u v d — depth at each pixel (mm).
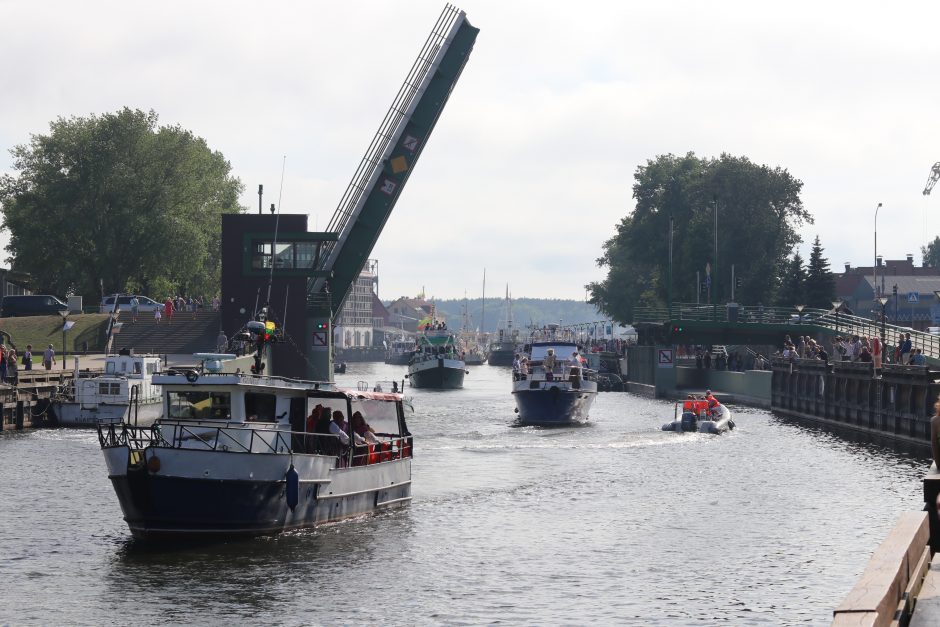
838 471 94875
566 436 127875
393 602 50906
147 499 59469
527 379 146250
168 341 197625
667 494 82125
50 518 69562
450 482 88250
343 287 179000
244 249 173750
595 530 67938
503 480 89500
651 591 53094
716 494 82062
